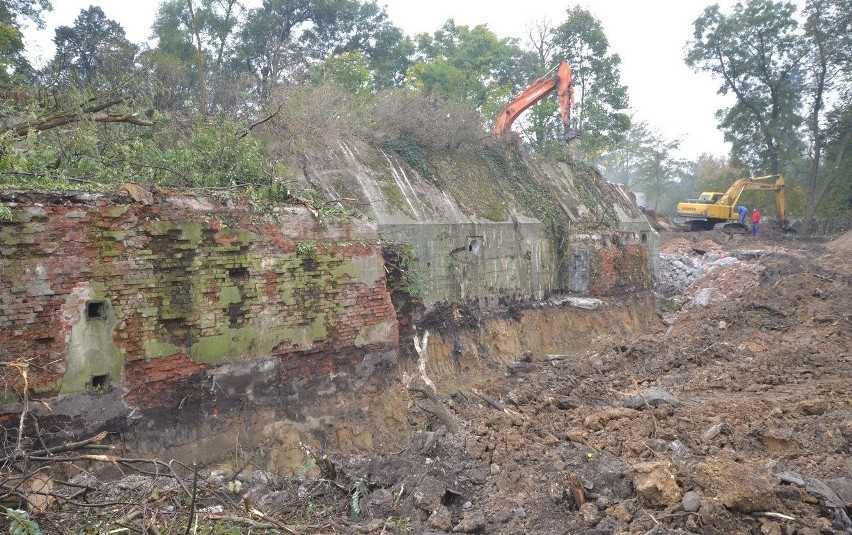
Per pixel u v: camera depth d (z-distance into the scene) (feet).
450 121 64.75
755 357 54.70
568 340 64.28
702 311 74.95
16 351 22.59
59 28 80.18
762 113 144.97
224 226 28.63
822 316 65.72
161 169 32.78
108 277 24.94
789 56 138.31
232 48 96.02
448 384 47.96
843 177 136.26
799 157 150.82
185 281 27.30
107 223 24.90
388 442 33.73
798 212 150.10
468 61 122.11
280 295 30.83
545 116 106.22
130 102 37.65
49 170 29.22
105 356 24.86
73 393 23.88
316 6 104.94
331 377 33.01
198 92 66.39
